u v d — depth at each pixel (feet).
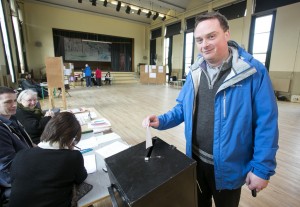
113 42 41.34
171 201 1.94
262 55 21.48
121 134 10.09
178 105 3.51
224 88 2.43
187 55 32.55
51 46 33.22
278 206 5.01
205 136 2.84
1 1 18.35
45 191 2.74
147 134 2.69
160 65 36.32
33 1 30.27
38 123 6.36
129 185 1.75
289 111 14.98
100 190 3.23
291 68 18.97
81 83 32.96
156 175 1.90
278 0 19.22
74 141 3.23
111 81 37.11
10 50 20.26
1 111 4.28
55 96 20.99
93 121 6.52
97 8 33.88
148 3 30.12
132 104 17.33
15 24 25.13
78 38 37.52
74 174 2.97
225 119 2.50
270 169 2.33
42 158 2.81
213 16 2.34
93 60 42.29
